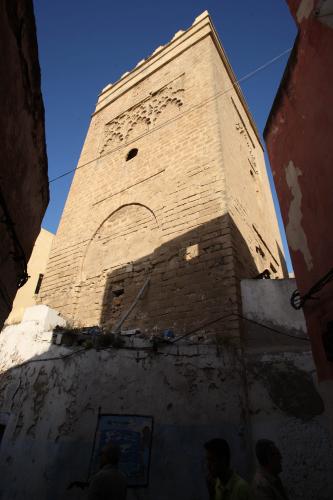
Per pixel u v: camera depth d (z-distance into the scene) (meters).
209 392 5.64
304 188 4.54
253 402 5.72
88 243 11.21
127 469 4.89
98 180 13.10
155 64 15.48
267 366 6.01
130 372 5.72
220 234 8.06
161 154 11.41
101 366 5.77
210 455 3.00
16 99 3.61
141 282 8.86
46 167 5.29
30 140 4.37
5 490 5.06
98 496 3.27
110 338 6.08
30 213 5.23
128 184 11.64
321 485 4.82
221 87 12.55
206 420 5.38
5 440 5.55
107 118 15.94
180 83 13.23
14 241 4.46
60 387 5.68
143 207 10.49
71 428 5.23
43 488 4.82
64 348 6.11
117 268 9.77
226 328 6.63
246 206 10.55
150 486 4.81
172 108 12.74
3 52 3.04
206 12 14.65
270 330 6.52
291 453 5.14
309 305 4.31
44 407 5.57
